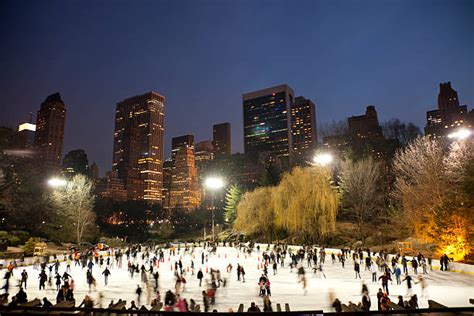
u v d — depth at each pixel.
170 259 45.91
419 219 41.53
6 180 62.53
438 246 37.12
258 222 68.88
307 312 6.14
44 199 66.31
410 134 72.81
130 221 135.38
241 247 59.47
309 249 42.34
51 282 25.53
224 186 141.25
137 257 49.00
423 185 42.91
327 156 51.94
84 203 67.56
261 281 21.39
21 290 16.41
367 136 73.38
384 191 61.25
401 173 55.69
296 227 53.59
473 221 33.06
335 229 52.41
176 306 14.83
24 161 69.12
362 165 55.66
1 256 42.56
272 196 61.41
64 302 15.52
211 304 19.47
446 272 29.62
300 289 23.66
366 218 61.31
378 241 50.97
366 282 25.95
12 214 62.56
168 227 122.62
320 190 51.94
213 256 48.69
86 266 37.78
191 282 27.62
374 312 6.24
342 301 19.81
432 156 42.88
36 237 62.12
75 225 65.44
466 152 39.41
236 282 26.84
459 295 20.36
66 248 59.59
